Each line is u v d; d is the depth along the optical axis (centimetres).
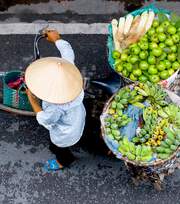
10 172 544
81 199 531
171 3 636
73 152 552
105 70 600
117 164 544
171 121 488
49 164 542
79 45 614
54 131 465
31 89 418
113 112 494
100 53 609
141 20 523
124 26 527
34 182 539
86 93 535
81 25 624
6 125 566
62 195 533
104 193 532
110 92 528
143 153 475
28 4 637
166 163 497
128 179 537
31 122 566
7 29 623
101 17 629
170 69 501
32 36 620
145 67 495
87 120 522
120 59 512
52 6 635
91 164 545
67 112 436
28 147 557
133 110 489
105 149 538
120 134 486
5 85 504
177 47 500
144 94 491
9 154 553
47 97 416
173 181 534
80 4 635
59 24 624
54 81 414
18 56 609
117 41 523
